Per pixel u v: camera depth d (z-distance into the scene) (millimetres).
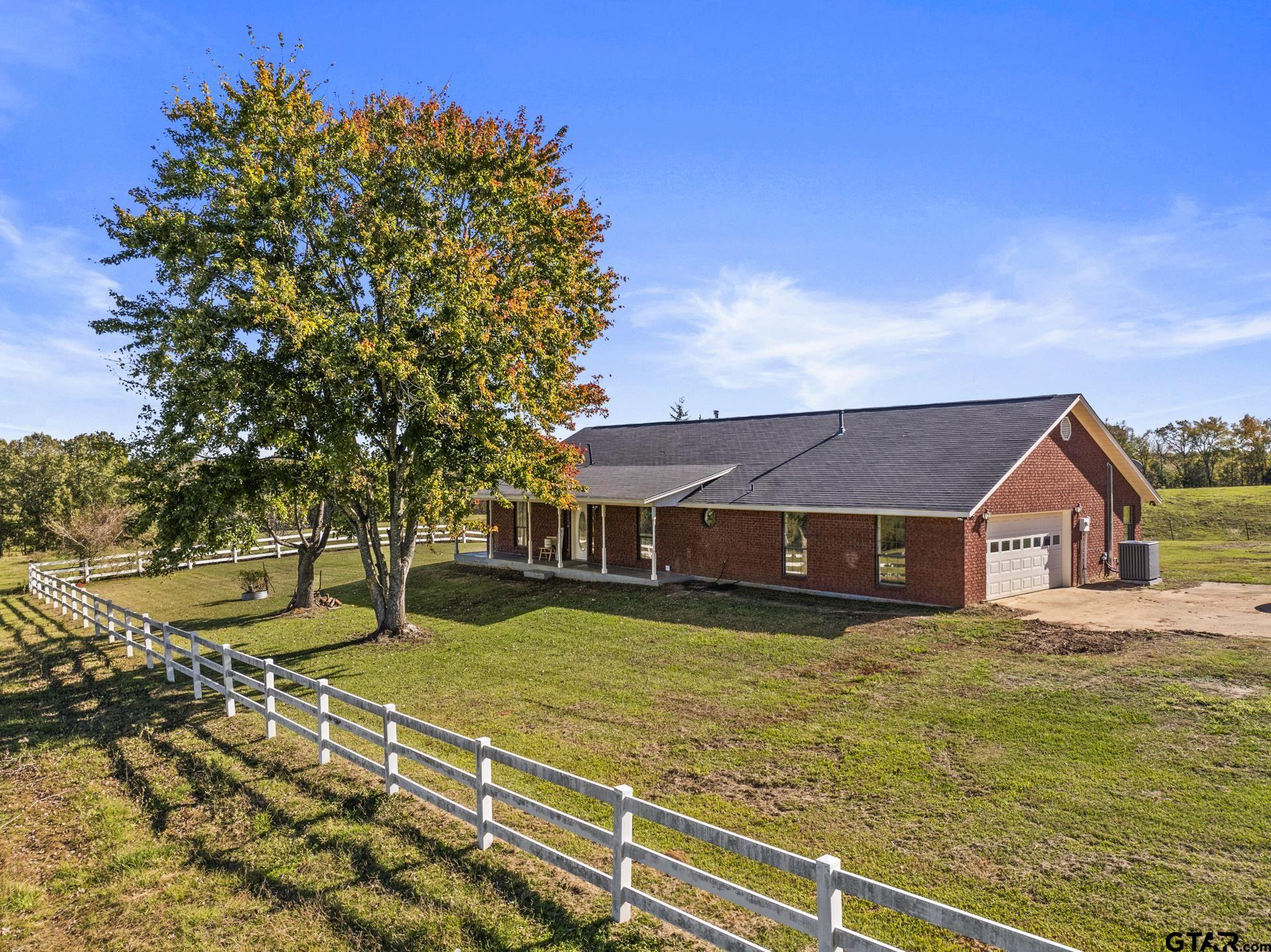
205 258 14148
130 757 10617
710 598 20562
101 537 33875
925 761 9195
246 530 17219
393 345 15000
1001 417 21422
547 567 26141
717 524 23312
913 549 18641
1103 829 7301
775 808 8180
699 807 8281
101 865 7449
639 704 12156
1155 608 17125
